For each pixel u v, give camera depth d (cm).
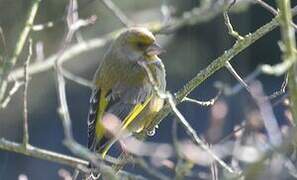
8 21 1981
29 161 2094
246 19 1984
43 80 2222
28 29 1161
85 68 2323
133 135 1117
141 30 1187
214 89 2198
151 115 1130
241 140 955
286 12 730
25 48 1845
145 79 1141
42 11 2158
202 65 2434
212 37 2409
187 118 2073
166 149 950
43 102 2239
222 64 927
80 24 1235
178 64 2445
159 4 2297
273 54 2566
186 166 866
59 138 2231
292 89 732
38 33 2139
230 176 806
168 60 2433
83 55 2305
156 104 1132
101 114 1130
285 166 844
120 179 933
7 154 2084
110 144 1042
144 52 1171
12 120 2161
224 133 1611
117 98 1141
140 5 2281
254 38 925
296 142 730
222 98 1583
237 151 888
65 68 2303
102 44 1493
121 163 937
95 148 1041
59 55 1148
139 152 931
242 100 1524
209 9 1488
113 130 1041
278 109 1492
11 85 1944
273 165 725
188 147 864
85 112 2312
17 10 1995
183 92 940
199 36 2428
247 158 875
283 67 706
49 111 2244
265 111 848
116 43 1187
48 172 2097
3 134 2152
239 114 1602
